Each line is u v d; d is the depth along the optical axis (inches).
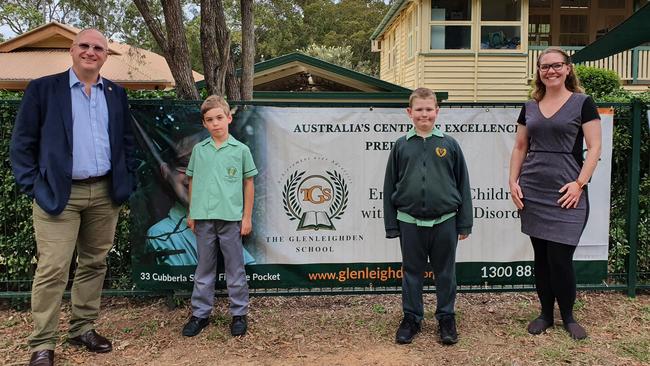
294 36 1742.1
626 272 202.5
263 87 538.9
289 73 512.7
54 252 145.5
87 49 143.9
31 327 177.8
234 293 169.0
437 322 177.2
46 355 147.6
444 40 642.8
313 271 189.9
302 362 152.3
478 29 632.4
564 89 159.0
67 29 566.3
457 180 160.7
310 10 2027.6
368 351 158.4
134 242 186.1
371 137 187.3
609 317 180.9
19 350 160.4
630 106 195.5
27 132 143.1
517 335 166.7
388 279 191.2
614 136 197.9
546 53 158.1
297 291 192.9
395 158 162.6
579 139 158.4
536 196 161.2
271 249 188.4
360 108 186.2
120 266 197.2
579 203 157.9
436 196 156.4
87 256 158.9
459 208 160.9
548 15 689.6
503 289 194.5
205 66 219.9
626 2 686.5
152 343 164.2
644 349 157.0
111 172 152.4
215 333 169.6
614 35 366.6
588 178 154.9
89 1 302.4
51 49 579.5
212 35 217.8
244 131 184.9
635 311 185.8
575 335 163.5
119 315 186.5
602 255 194.4
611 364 148.7
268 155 186.2
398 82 859.4
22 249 192.1
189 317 182.2
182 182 184.7
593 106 156.1
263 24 1407.5
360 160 187.8
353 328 174.4
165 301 196.2
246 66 242.2
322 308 192.1
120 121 154.3
